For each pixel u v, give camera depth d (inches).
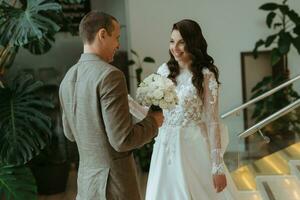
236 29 232.2
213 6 230.5
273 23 230.4
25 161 141.1
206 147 89.0
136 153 211.2
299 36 212.8
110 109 60.4
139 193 69.4
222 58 235.1
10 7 136.7
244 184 149.8
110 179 65.0
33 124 145.3
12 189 140.8
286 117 182.5
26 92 148.3
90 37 65.2
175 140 88.0
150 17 230.5
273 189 145.3
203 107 87.7
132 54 232.7
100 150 64.4
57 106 181.5
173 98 70.6
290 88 215.6
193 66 86.0
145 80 72.9
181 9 230.7
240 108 165.5
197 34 86.0
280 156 168.1
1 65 154.6
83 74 64.6
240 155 158.4
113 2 227.0
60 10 135.0
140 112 87.7
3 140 141.4
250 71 235.1
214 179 85.8
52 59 208.4
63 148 187.2
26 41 129.3
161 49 232.5
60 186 188.2
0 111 144.6
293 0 230.7
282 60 231.9
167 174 89.0
